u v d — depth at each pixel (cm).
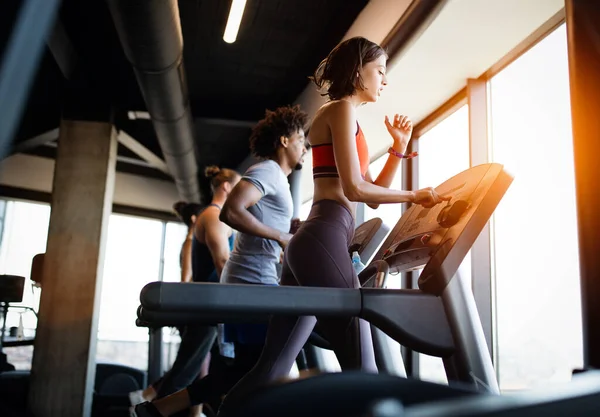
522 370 317
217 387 217
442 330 132
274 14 470
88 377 517
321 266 156
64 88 577
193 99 663
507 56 354
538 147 324
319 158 169
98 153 570
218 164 871
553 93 315
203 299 115
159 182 916
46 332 522
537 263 313
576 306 281
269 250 223
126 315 899
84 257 543
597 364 152
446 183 161
